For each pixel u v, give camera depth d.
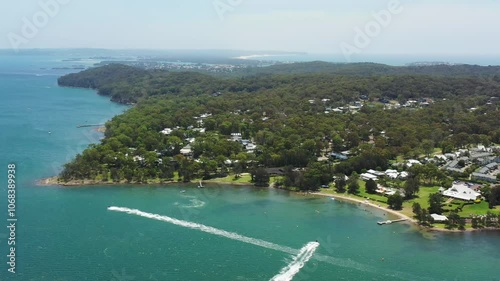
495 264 152.12
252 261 153.00
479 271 147.62
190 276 142.88
